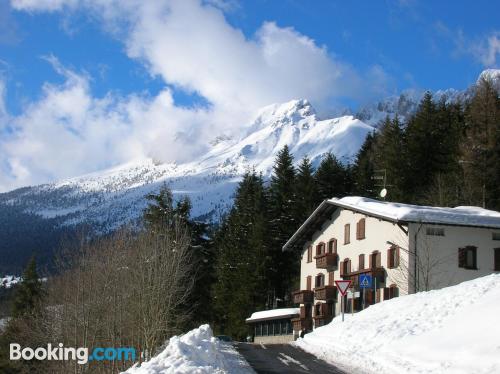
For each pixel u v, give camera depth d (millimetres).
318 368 21188
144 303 37375
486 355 16375
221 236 82688
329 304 55375
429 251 44406
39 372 46906
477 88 68688
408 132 76312
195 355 18562
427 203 64562
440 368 17156
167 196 59062
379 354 21547
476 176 61125
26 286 61062
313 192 76750
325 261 55438
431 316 23422
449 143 70562
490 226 45250
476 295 23453
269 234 72938
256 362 22922
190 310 55625
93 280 40156
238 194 82875
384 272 47250
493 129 61750
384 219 46656
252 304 69500
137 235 45719
